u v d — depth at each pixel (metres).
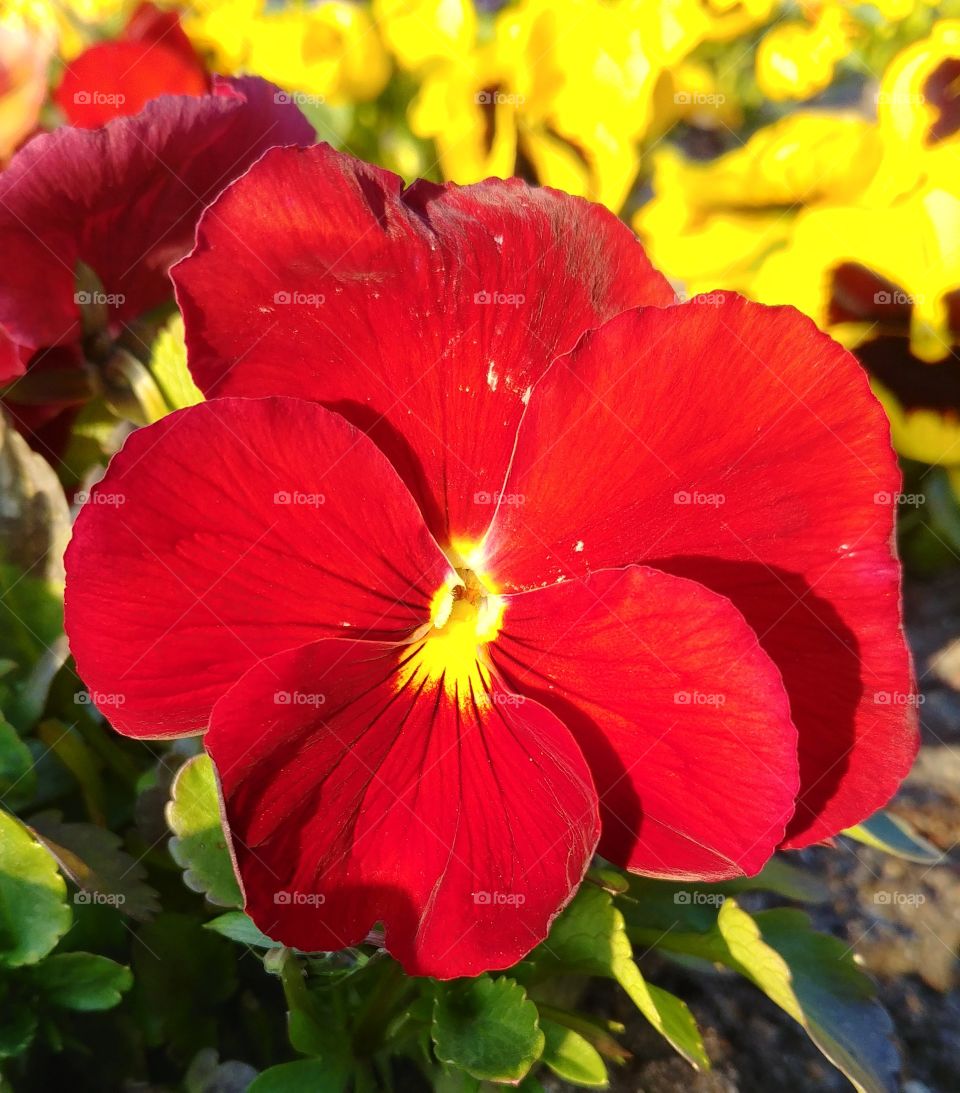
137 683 0.10
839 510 0.10
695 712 0.09
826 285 0.17
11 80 0.14
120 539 0.09
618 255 0.11
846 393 0.10
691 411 0.10
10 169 0.12
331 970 0.12
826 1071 0.15
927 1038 0.15
